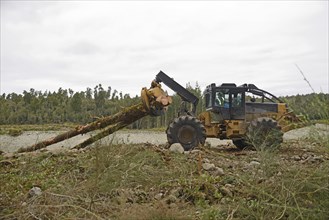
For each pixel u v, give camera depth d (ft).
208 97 36.24
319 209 14.25
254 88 35.22
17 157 26.14
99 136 27.73
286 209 14.19
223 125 34.94
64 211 14.76
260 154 18.17
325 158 18.81
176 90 32.19
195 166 21.02
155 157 21.71
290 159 23.99
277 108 35.24
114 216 14.05
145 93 28.07
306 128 18.43
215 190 16.88
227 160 24.25
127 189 16.94
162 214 12.86
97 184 16.65
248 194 15.85
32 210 14.74
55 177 19.74
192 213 14.35
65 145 40.81
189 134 30.40
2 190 17.92
